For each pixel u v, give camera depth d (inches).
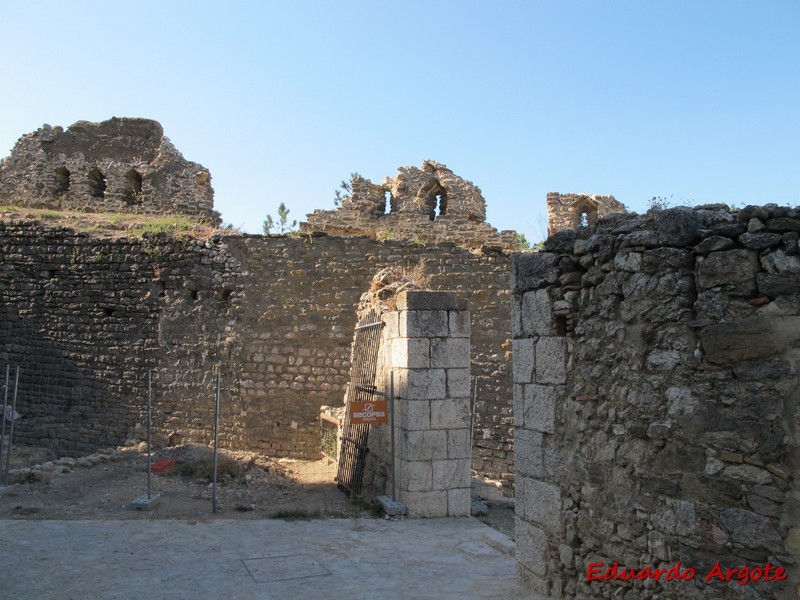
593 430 188.5
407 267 576.1
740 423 146.3
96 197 823.7
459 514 341.4
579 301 197.6
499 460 530.9
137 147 821.9
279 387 580.4
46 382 639.8
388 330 380.2
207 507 353.4
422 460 339.3
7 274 659.4
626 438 175.8
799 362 138.6
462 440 347.6
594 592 184.5
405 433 340.5
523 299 224.7
